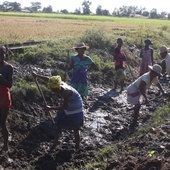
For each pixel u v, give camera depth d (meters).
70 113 4.69
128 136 5.39
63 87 4.52
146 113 6.39
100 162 4.43
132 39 11.89
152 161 3.94
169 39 14.16
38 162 4.57
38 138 5.12
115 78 7.76
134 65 10.14
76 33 13.12
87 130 5.63
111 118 6.20
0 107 4.32
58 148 4.90
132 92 5.66
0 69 4.29
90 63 6.16
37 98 6.05
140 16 68.56
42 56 7.79
